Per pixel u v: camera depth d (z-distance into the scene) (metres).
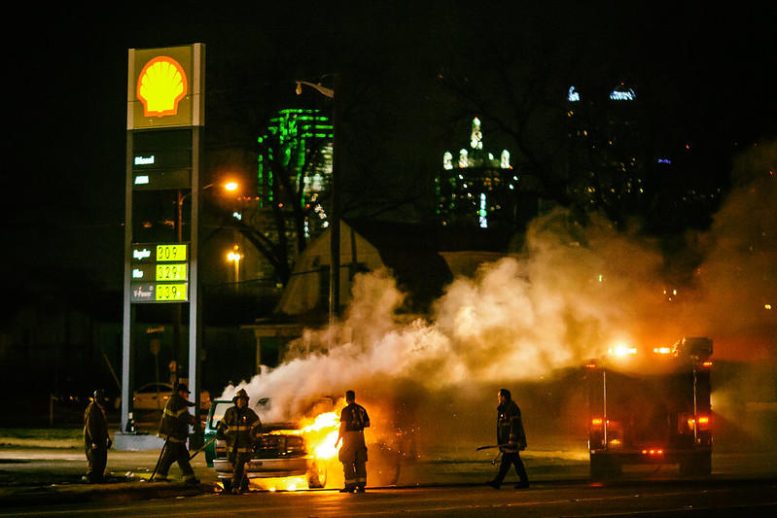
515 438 37.59
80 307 134.00
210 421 44.91
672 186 85.69
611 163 91.12
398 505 31.27
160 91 60.75
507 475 46.41
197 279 59.59
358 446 36.81
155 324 135.62
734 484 39.09
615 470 41.81
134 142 61.09
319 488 39.53
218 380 132.12
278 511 29.62
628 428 41.94
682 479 41.81
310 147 118.62
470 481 43.34
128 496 34.97
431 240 110.44
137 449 59.53
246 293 144.50
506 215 100.06
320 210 122.88
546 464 52.38
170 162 60.41
